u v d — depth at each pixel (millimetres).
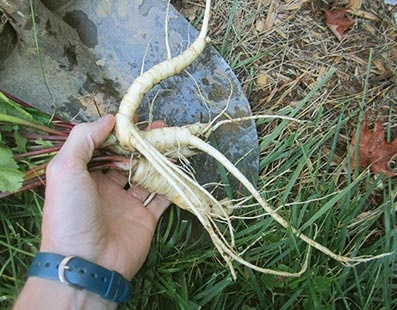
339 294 366
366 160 394
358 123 385
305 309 355
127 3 363
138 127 354
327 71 411
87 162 303
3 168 297
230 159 370
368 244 391
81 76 351
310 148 395
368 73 389
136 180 330
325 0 420
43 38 335
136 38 364
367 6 423
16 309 271
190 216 364
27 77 343
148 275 351
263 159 383
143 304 348
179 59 331
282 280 354
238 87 377
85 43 356
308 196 383
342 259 329
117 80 360
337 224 373
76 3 358
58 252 281
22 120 312
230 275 353
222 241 353
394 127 407
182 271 360
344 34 418
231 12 399
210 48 375
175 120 365
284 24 414
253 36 406
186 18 405
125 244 317
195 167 363
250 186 323
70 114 348
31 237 344
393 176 400
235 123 373
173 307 352
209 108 369
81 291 280
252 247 372
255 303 370
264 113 399
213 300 359
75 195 283
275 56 408
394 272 381
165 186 331
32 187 320
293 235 349
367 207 396
